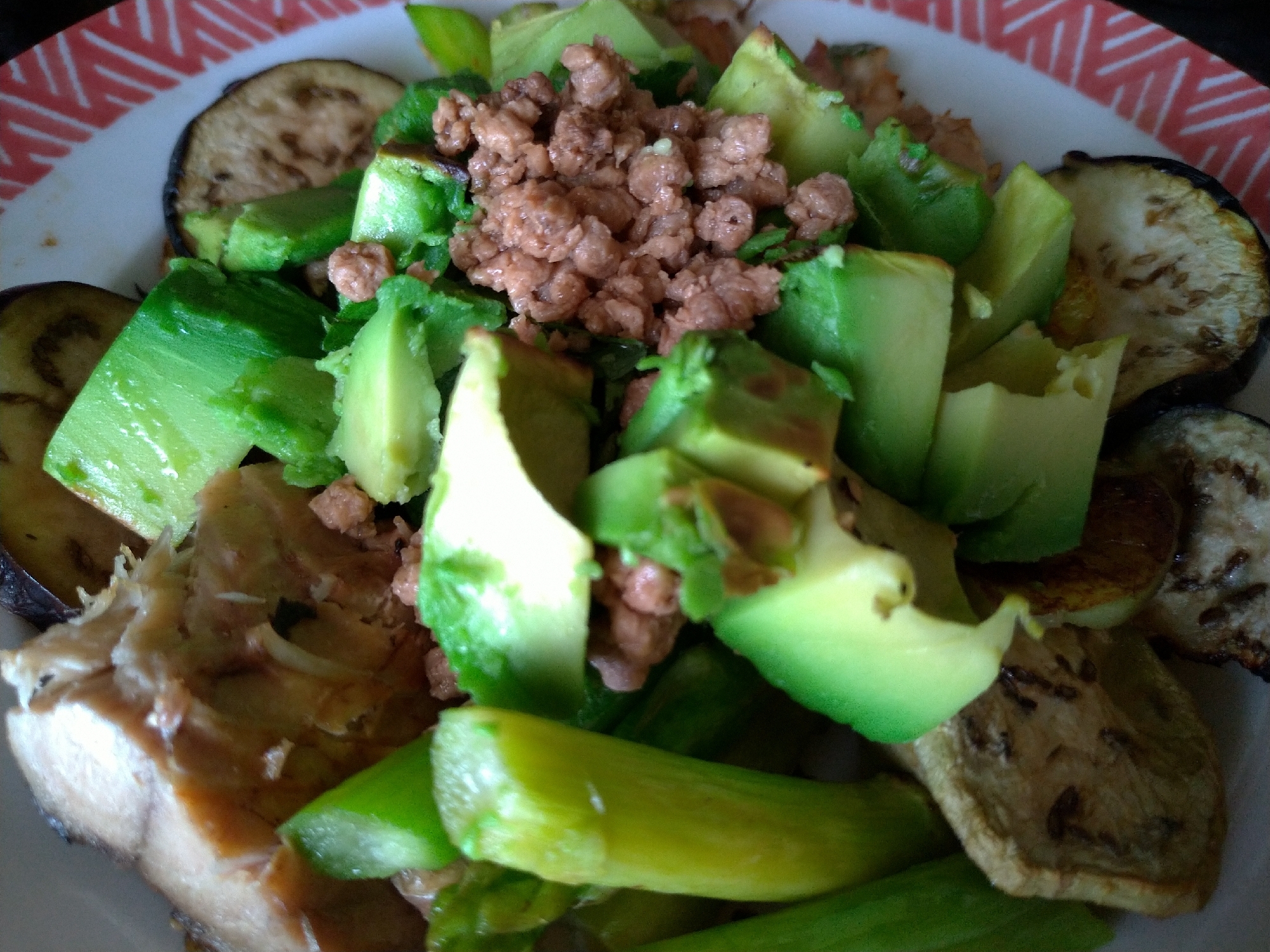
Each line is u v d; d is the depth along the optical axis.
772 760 0.17
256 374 0.17
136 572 0.17
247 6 0.23
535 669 0.13
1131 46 0.23
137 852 0.16
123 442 0.18
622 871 0.13
